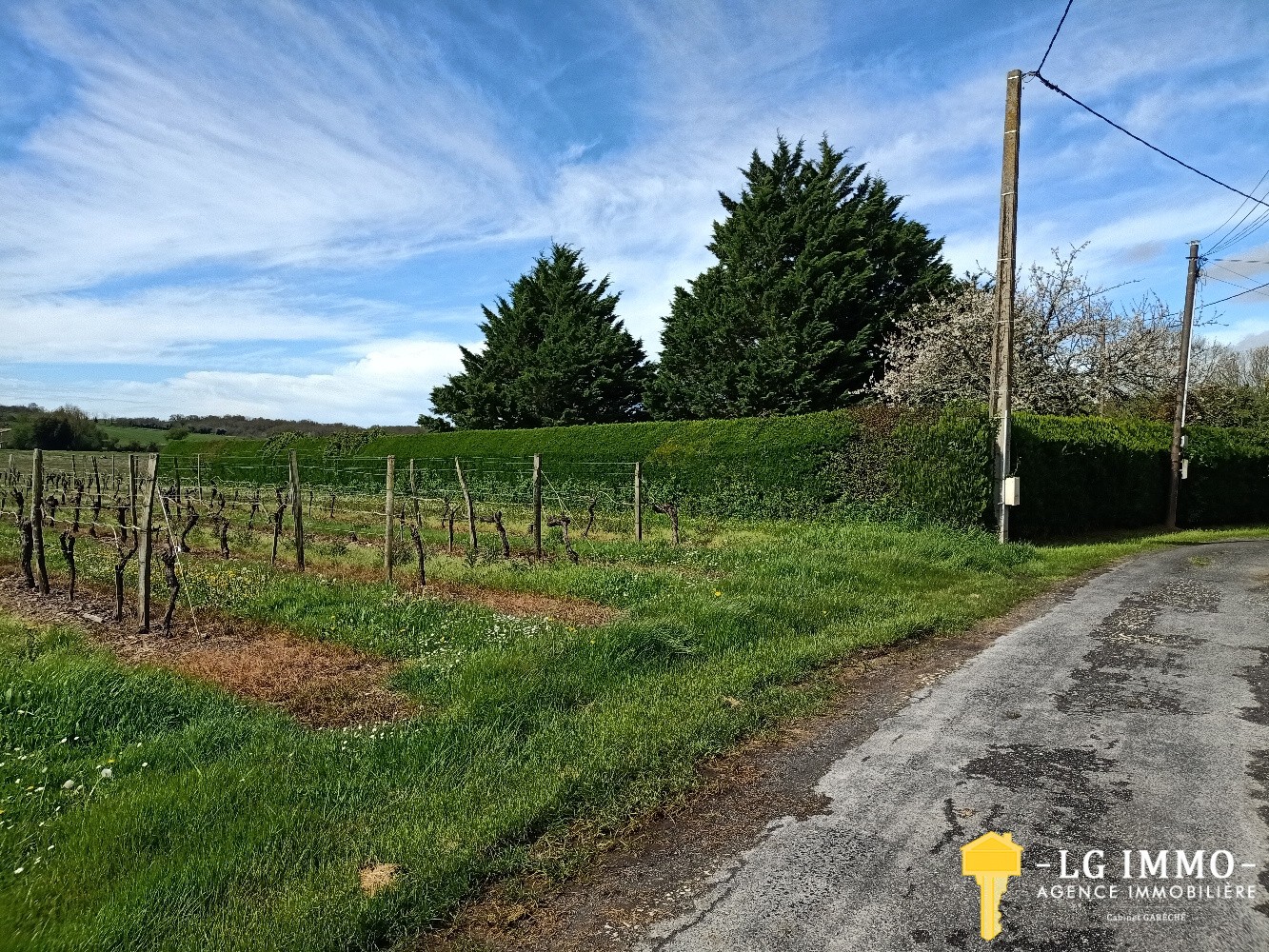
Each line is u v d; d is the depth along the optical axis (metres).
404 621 7.55
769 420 19.05
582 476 23.45
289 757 4.41
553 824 3.82
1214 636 7.52
